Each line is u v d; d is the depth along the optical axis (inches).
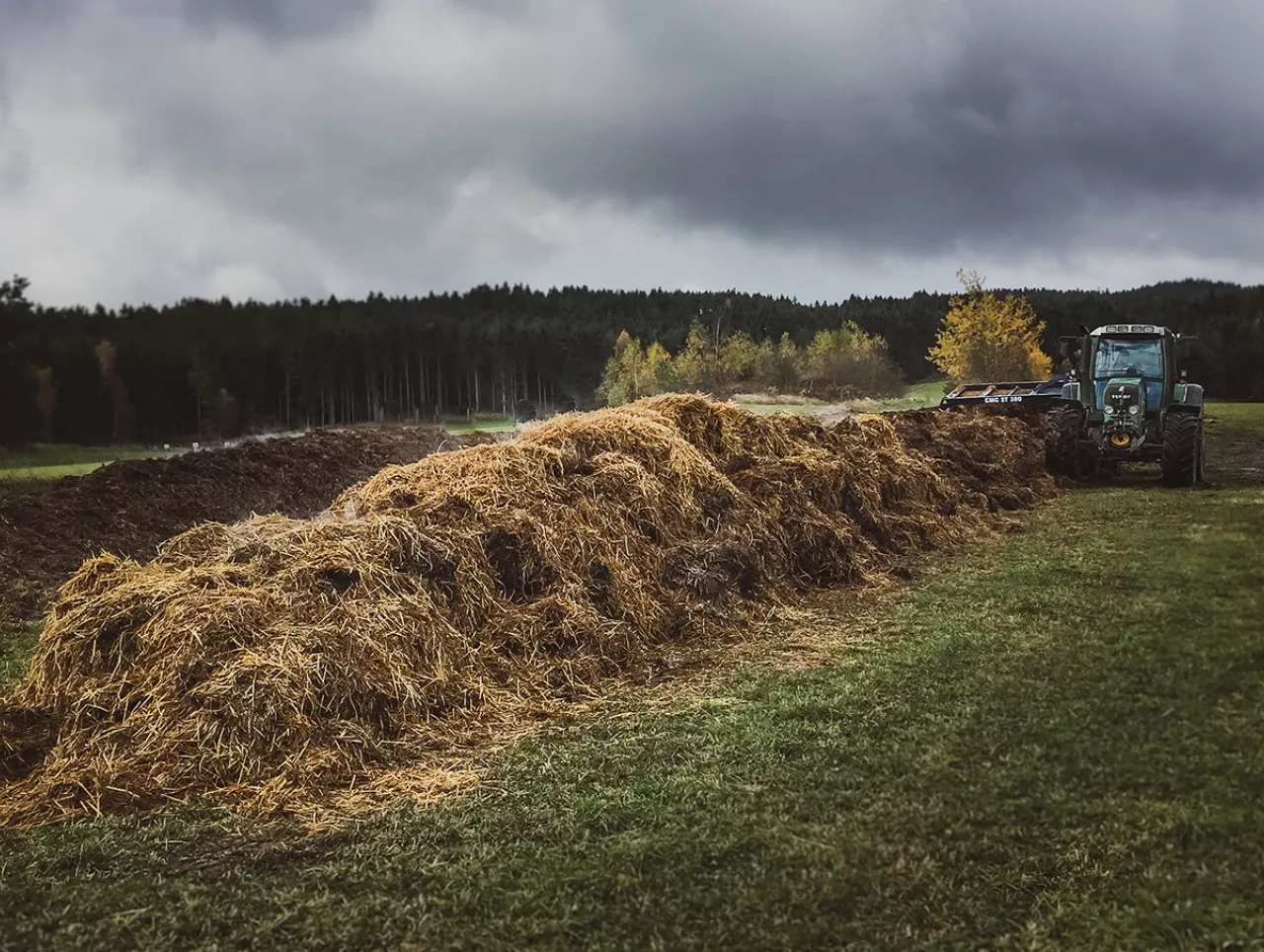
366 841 123.5
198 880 115.0
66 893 112.7
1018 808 124.6
